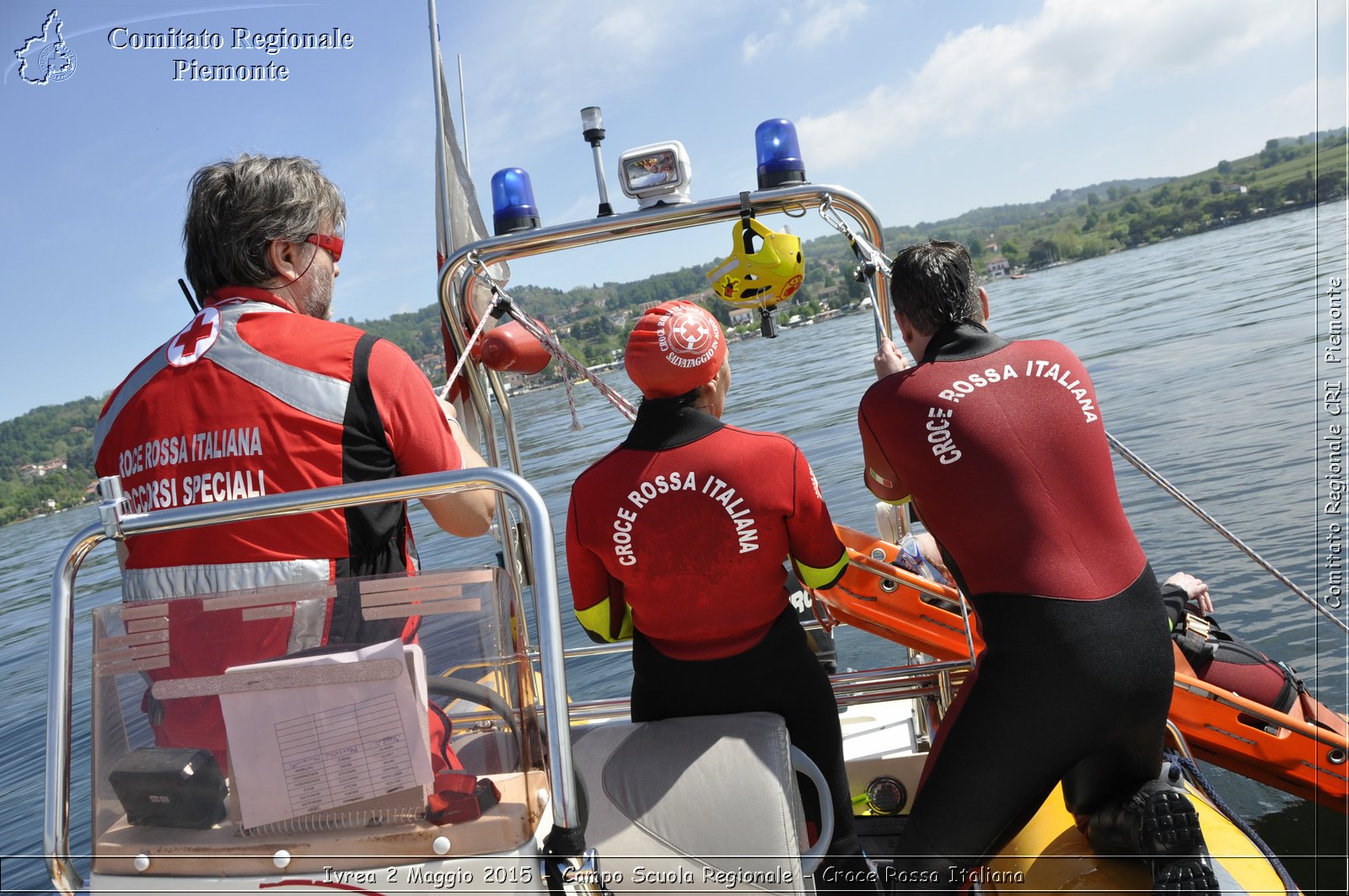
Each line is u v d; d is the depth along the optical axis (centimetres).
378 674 116
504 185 225
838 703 237
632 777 149
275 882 119
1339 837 235
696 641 164
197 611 122
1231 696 217
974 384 164
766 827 141
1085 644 149
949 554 165
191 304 157
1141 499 595
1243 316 1597
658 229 217
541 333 221
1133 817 149
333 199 157
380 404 141
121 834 123
